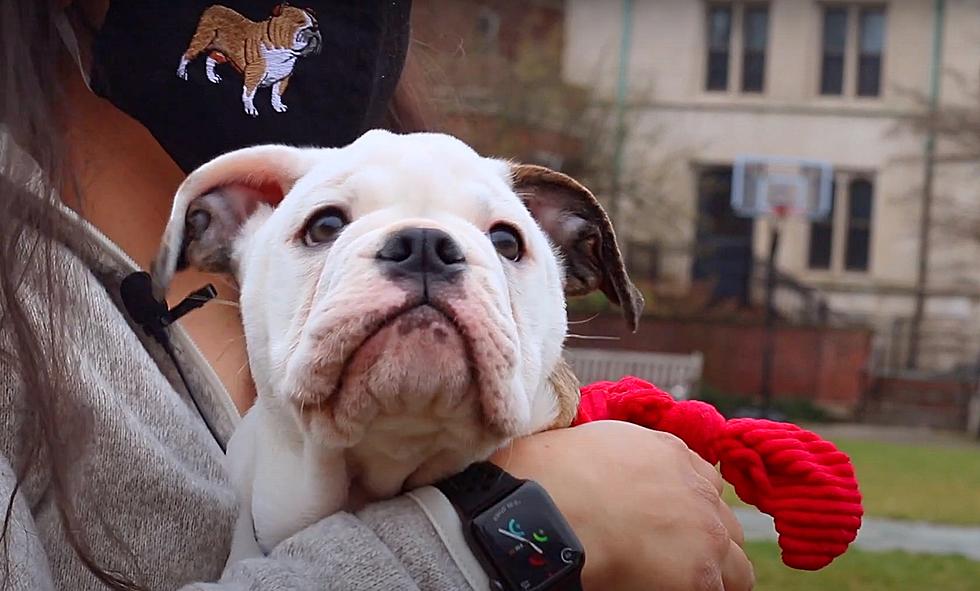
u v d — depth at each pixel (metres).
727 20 28.03
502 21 25.56
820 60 28.06
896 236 27.41
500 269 1.93
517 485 1.89
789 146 27.84
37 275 1.82
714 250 26.70
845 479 2.19
